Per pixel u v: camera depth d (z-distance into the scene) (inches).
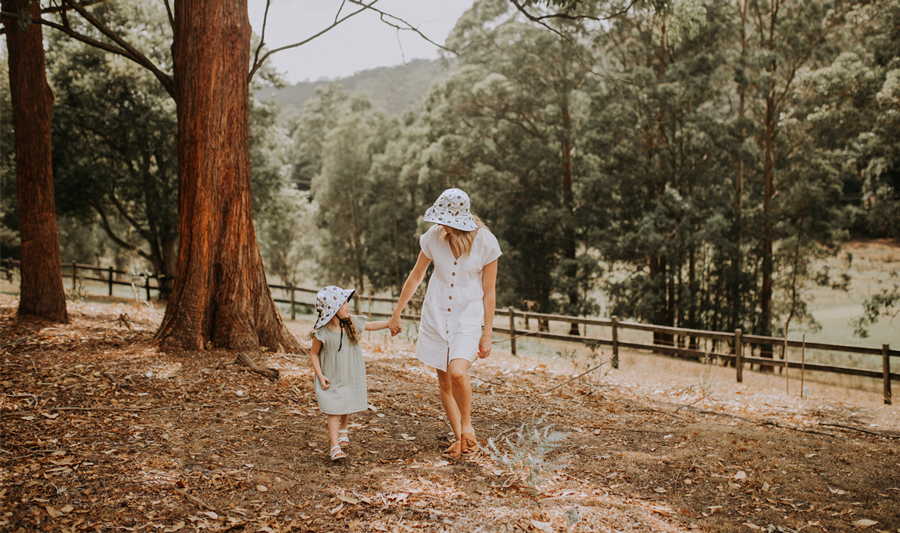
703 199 864.3
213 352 256.2
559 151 1027.3
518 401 234.4
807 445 184.1
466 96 1034.7
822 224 835.4
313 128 2640.3
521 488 136.0
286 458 152.0
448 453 157.6
